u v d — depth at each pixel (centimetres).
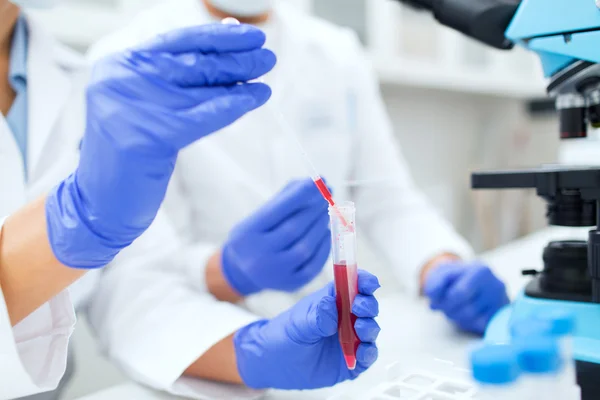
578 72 69
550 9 70
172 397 75
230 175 114
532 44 72
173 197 112
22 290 58
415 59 234
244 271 93
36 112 92
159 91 54
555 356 60
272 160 118
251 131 117
